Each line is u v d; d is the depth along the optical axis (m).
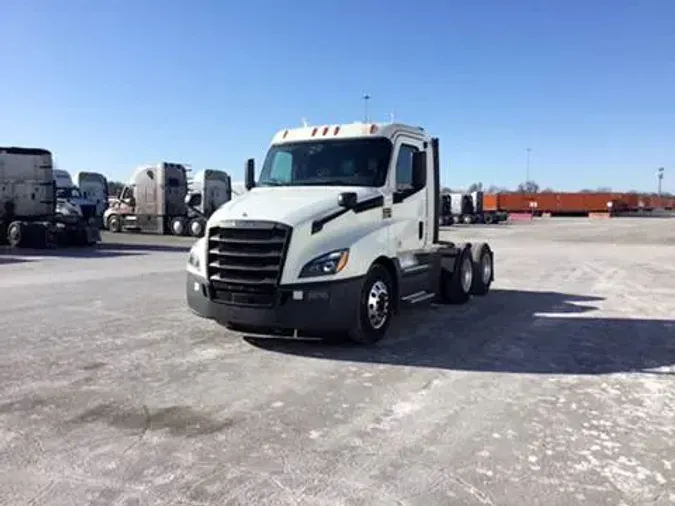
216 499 3.46
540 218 79.81
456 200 57.44
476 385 5.67
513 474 3.81
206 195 30.88
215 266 6.68
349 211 6.94
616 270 16.58
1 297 10.51
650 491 3.61
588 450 4.20
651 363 6.51
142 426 4.54
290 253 6.39
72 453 4.05
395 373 6.04
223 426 4.56
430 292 9.22
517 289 12.51
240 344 7.12
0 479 3.67
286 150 8.23
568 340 7.61
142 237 29.50
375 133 7.86
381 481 3.70
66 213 23.77
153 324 8.23
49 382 5.59
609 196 85.19
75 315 8.84
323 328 6.50
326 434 4.43
